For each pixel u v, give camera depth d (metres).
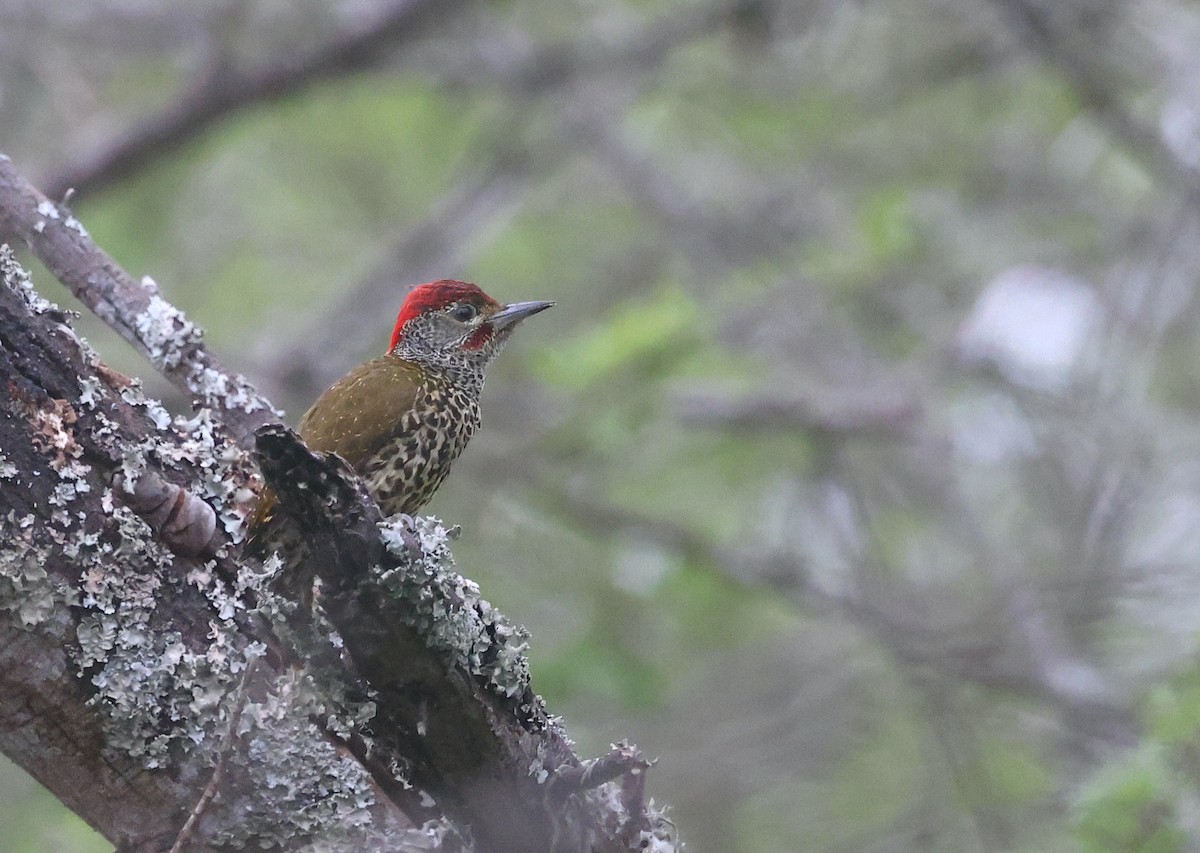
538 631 13.80
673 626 15.10
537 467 14.63
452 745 5.50
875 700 14.36
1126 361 15.66
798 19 15.75
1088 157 17.09
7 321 5.32
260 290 17.58
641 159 17.88
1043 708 13.87
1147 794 7.96
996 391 16.19
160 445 5.96
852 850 13.10
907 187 16.58
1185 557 15.18
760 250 17.33
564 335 17.05
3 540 5.09
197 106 13.31
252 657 5.18
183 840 5.04
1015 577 14.12
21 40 15.31
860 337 16.88
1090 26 15.08
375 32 13.63
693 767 13.57
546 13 17.03
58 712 5.15
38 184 13.12
